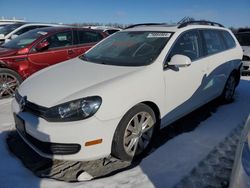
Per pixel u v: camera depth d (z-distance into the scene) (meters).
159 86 3.30
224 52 4.91
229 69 5.07
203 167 3.04
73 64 3.83
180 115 3.86
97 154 2.82
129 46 3.88
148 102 3.24
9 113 4.75
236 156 1.93
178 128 4.13
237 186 1.67
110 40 4.34
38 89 3.12
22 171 2.98
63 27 6.57
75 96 2.80
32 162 3.19
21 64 5.62
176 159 3.21
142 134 3.25
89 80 3.09
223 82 4.98
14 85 5.64
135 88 3.03
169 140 3.69
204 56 4.28
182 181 2.79
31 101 2.99
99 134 2.77
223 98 5.20
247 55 8.30
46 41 5.97
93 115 2.73
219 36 4.94
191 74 3.86
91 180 2.84
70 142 2.71
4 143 3.61
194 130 4.04
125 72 3.21
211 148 3.48
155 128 3.43
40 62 5.86
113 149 3.00
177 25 4.21
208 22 4.89
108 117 2.79
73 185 2.75
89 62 3.79
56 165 3.14
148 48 3.68
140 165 3.10
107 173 2.99
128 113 2.99
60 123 2.72
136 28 4.38
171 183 2.76
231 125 4.25
